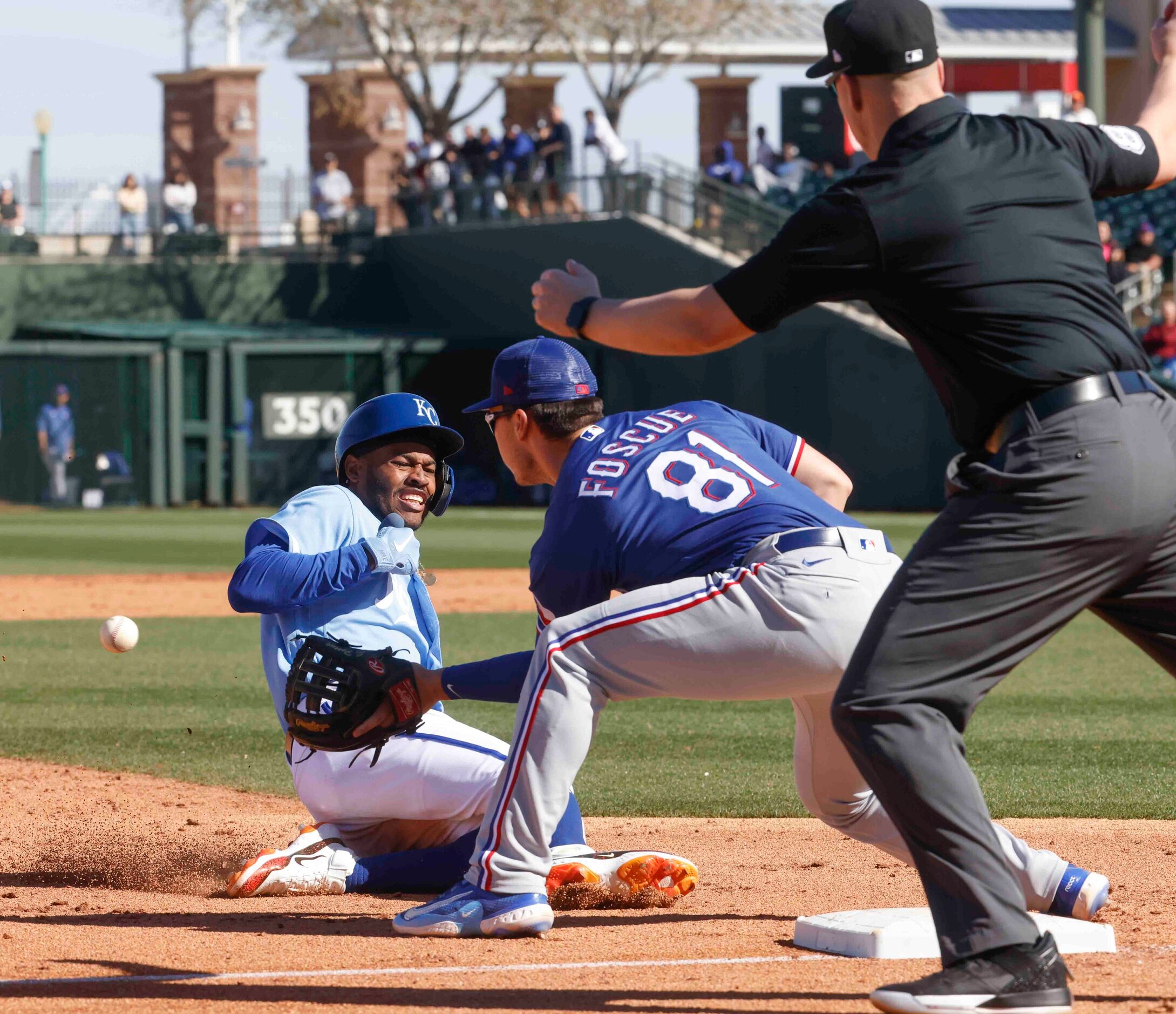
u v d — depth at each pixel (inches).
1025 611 447.2
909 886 669.3
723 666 516.7
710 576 521.0
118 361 4382.4
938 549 451.5
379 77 5935.0
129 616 1995.6
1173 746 1073.5
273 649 655.1
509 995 486.6
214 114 6092.5
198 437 4478.3
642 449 555.8
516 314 4662.9
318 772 660.1
